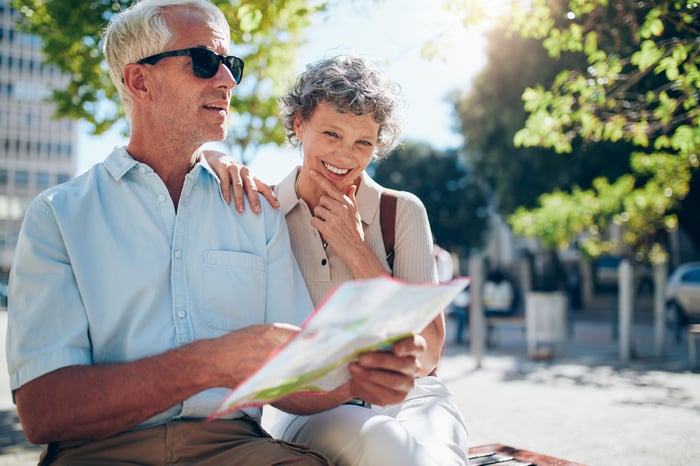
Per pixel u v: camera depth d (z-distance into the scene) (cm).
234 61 204
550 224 1299
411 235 238
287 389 150
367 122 222
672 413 542
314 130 227
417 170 3606
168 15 193
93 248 178
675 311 1612
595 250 1332
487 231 3569
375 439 179
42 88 8031
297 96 234
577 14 362
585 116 404
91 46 631
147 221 186
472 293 931
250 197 207
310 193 238
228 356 156
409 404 225
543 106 422
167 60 192
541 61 1412
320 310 119
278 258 208
